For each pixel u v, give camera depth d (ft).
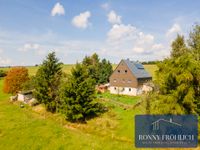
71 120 134.82
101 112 142.00
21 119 133.39
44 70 160.97
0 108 173.37
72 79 135.95
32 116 147.23
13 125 117.29
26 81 205.36
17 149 86.12
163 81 88.43
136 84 209.77
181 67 86.22
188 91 84.53
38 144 88.63
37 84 161.07
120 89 219.61
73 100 132.46
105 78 268.62
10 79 207.41
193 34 106.42
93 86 141.18
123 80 218.18
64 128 112.88
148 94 97.30
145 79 223.51
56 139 93.20
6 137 98.73
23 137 96.78
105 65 272.31
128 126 117.50
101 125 122.31
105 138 105.29
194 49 104.01
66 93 134.82
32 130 105.50
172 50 123.13
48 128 108.27
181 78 83.46
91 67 257.96
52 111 155.33
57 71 164.66
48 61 162.71
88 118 133.80
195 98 87.66
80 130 119.96
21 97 193.67
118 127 118.21
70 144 87.81
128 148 87.35
